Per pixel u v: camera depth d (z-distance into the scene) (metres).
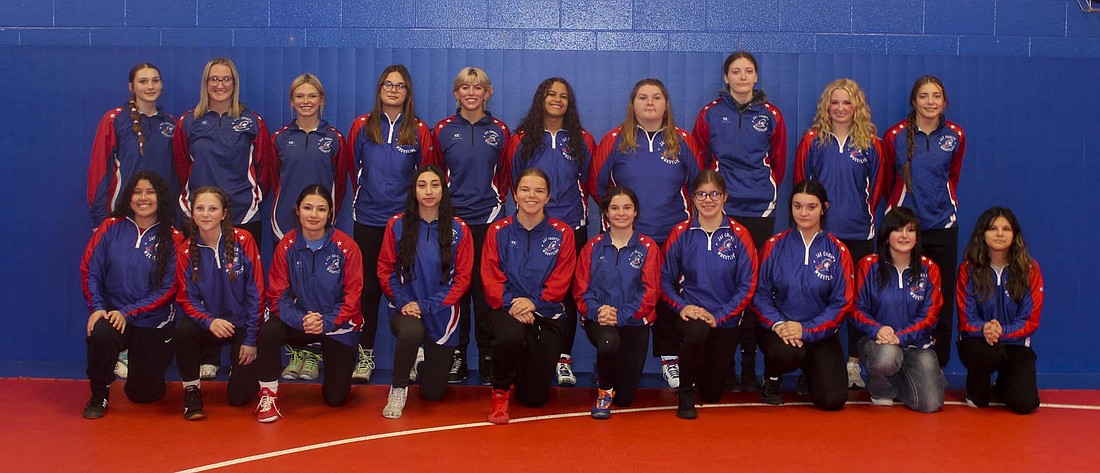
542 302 4.82
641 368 4.86
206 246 4.77
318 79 5.78
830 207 5.40
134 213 4.89
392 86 5.29
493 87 5.88
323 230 4.88
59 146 5.91
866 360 4.96
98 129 5.52
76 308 5.93
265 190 5.59
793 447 4.16
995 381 5.45
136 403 4.89
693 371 4.67
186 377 4.58
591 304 4.80
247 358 4.71
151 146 5.56
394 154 5.34
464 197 5.39
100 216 5.54
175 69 5.89
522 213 4.90
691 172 5.38
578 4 6.09
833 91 5.41
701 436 4.34
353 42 6.09
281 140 5.47
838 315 4.90
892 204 5.56
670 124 5.31
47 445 4.11
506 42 6.09
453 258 4.91
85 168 5.90
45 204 5.93
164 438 4.23
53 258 5.93
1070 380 5.69
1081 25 6.05
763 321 4.96
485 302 5.36
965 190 5.87
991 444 4.24
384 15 6.11
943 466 3.90
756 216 5.46
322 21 6.09
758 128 5.42
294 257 4.83
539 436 4.32
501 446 4.14
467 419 4.63
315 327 4.63
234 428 4.42
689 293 5.02
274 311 4.77
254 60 5.89
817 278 4.95
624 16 6.08
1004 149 5.86
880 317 5.04
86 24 6.08
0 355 5.96
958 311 5.11
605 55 5.87
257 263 4.83
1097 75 5.87
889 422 4.64
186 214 5.51
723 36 6.06
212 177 5.43
